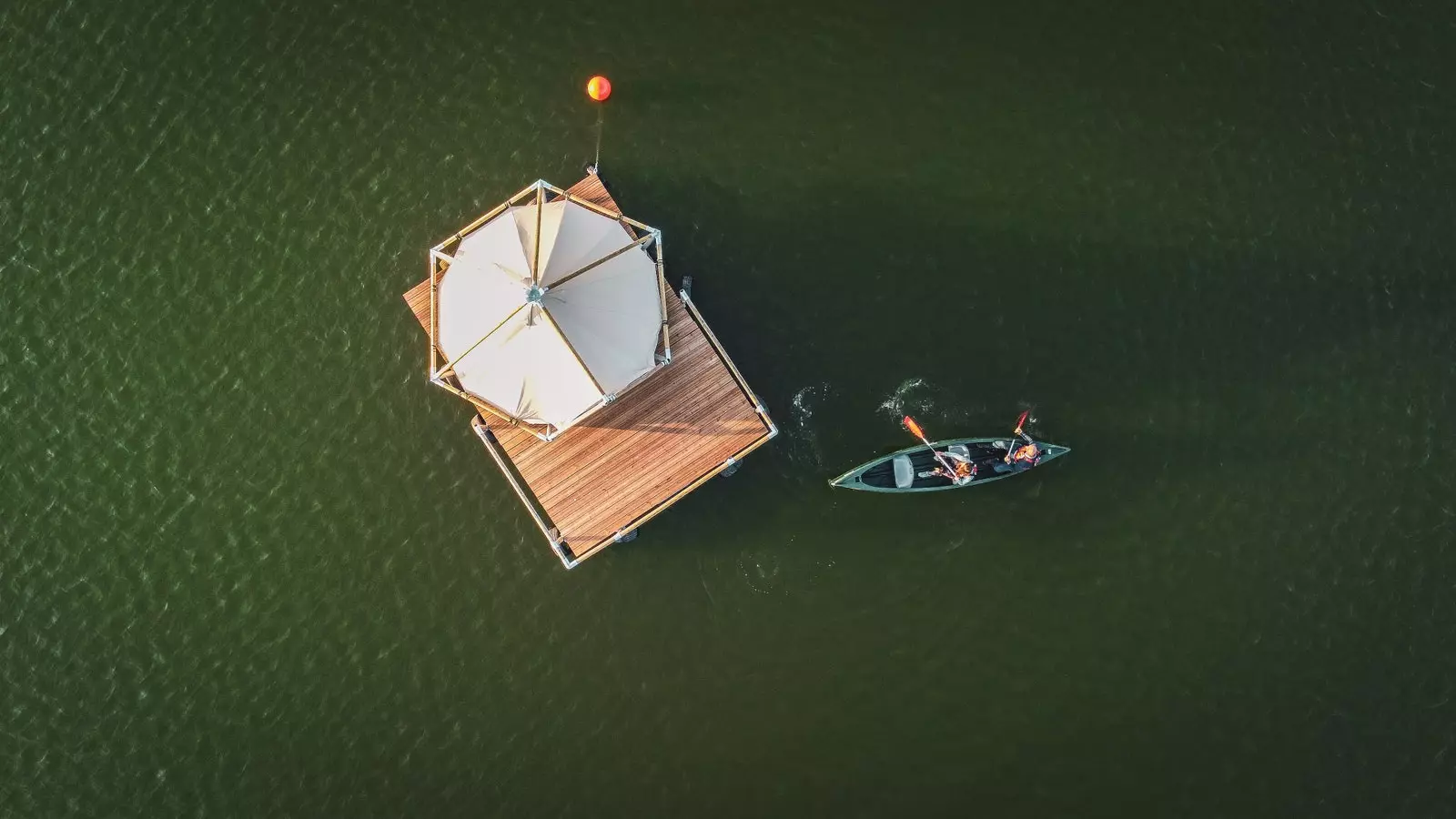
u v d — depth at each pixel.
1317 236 25.30
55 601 24.89
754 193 25.52
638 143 25.58
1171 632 24.70
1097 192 25.42
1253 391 25.12
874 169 25.52
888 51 25.69
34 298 25.42
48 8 25.95
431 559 24.94
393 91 25.67
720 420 23.55
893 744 24.55
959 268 25.34
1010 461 24.52
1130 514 24.94
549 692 24.72
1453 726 24.33
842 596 24.92
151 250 25.47
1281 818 24.27
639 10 25.81
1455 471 24.84
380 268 25.34
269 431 25.16
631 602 24.95
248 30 25.84
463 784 24.45
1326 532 24.83
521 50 25.75
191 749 24.58
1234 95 25.53
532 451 23.53
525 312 20.50
